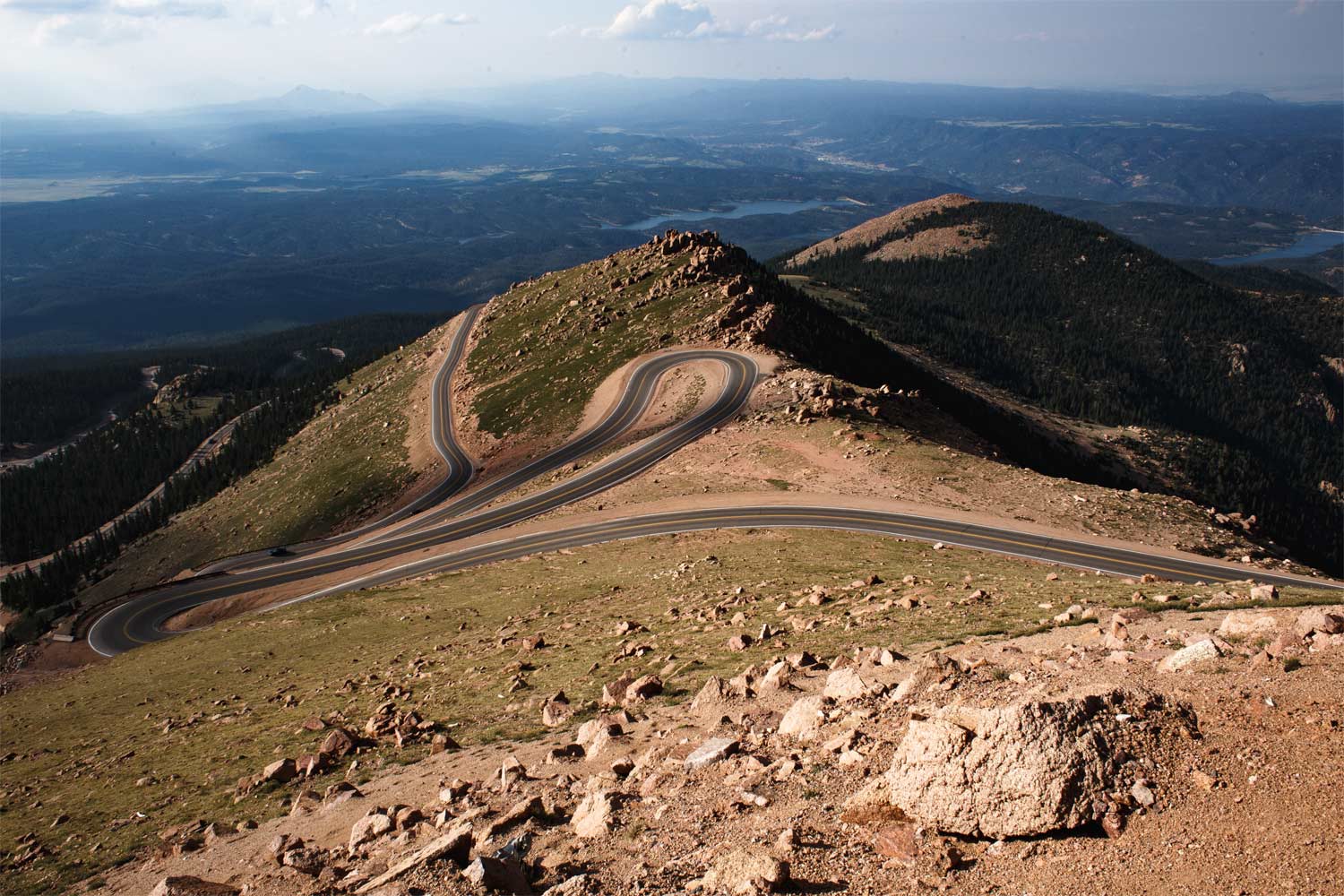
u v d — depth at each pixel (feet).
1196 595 102.89
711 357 450.71
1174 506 257.14
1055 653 69.92
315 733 118.83
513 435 457.68
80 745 157.17
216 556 484.33
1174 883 36.55
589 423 419.95
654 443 357.20
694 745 68.85
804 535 229.04
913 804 45.52
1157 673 58.03
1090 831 41.47
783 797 52.95
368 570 296.51
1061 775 42.16
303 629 216.33
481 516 325.83
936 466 282.15
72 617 315.78
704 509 271.08
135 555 570.05
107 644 284.41
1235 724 46.62
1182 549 221.66
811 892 41.34
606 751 75.10
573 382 488.02
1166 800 41.65
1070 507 248.11
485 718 105.50
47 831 106.01
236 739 127.75
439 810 68.80
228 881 67.82
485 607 196.95
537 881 49.19
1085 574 168.66
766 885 41.22
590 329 561.02
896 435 313.32
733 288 529.86
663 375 441.27
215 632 241.96
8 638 411.13
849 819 47.39
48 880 88.74
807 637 110.22
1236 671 54.39
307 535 433.89
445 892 47.21
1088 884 37.86
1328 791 39.22
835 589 148.36
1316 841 36.42
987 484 268.00
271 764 100.22
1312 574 199.11
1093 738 44.19
